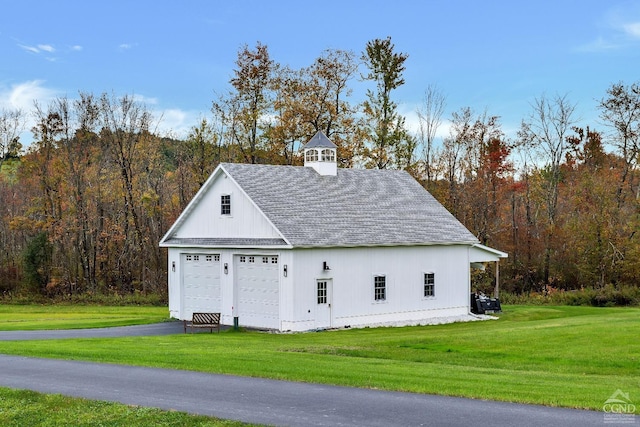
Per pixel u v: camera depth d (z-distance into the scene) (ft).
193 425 40.16
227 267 108.06
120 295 176.45
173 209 193.26
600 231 173.78
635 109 182.19
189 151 191.72
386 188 126.21
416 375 55.36
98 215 188.96
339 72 185.37
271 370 56.90
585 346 74.23
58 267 183.42
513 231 188.55
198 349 72.08
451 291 120.26
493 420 40.22
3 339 85.51
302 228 102.53
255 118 184.65
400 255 112.88
